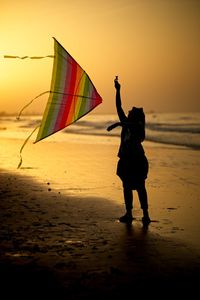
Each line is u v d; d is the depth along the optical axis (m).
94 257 4.60
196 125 41.38
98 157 15.45
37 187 9.23
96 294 3.59
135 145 6.21
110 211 7.00
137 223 6.23
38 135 4.81
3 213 6.77
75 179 10.34
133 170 6.17
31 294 3.57
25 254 4.69
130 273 4.11
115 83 6.39
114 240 5.30
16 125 54.19
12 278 3.95
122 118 6.32
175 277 4.02
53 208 7.17
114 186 9.38
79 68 4.81
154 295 3.58
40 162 14.01
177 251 4.86
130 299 3.50
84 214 6.77
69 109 4.81
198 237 5.47
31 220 6.33
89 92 4.89
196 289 3.72
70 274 4.06
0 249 4.87
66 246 5.01
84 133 34.00
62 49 4.71
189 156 15.74
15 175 10.99
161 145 21.53
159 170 12.04
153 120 61.34
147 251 4.86
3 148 19.66
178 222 6.29
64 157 15.54
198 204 7.54
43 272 4.11
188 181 10.03
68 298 3.50
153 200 7.92
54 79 4.75
